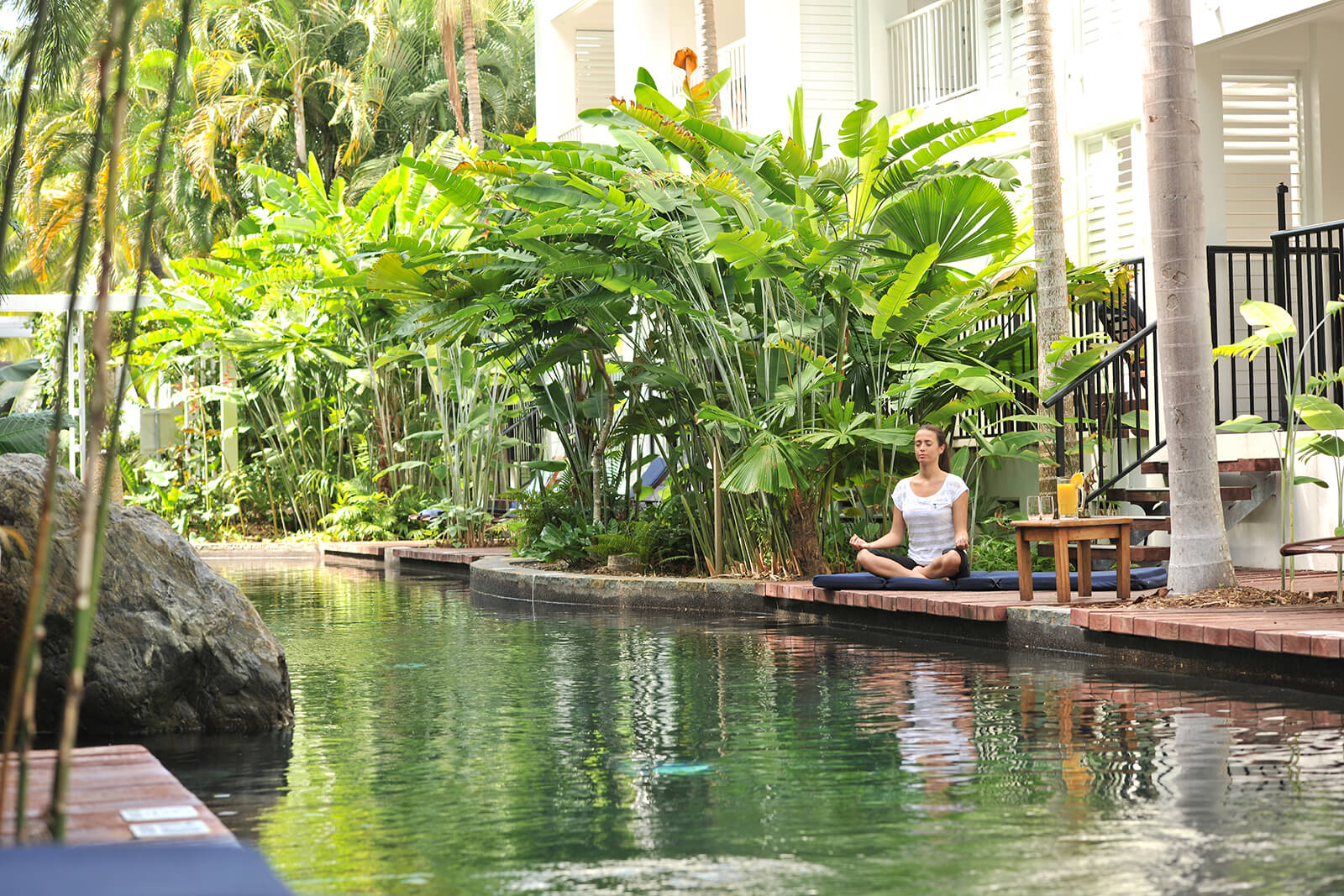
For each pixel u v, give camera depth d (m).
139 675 5.81
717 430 11.73
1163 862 3.42
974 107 15.34
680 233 11.24
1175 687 6.47
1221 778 4.41
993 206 10.65
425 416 19.70
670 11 21.08
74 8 5.59
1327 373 9.46
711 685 6.86
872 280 11.53
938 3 15.85
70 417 11.94
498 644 8.93
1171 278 8.27
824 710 6.01
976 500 12.28
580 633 9.61
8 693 5.84
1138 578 9.19
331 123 31.05
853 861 3.51
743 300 11.82
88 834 2.93
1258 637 6.38
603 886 3.32
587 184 11.24
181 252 31.31
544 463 15.43
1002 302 12.37
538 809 4.20
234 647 5.97
